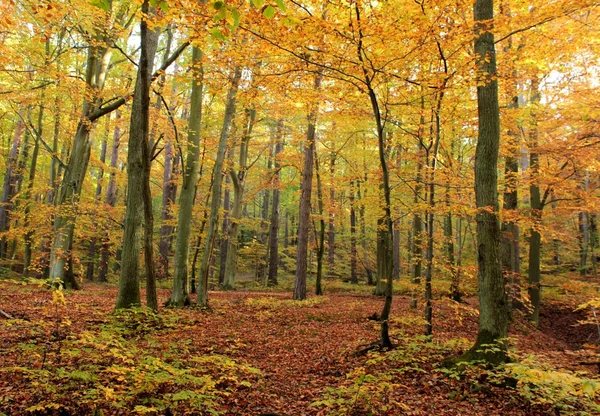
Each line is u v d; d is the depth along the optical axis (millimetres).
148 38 9203
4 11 7801
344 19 6250
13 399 3963
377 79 7328
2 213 22500
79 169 14000
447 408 4777
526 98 12992
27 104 12914
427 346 6836
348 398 4879
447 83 7715
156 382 4199
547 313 16281
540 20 6734
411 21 5973
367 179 15570
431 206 8445
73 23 9945
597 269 21984
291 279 28672
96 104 13156
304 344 8117
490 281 6176
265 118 19109
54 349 5332
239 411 4590
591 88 11320
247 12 5418
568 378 4102
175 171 21797
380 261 19000
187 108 23641
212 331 8523
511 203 13492
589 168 11406
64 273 14367
